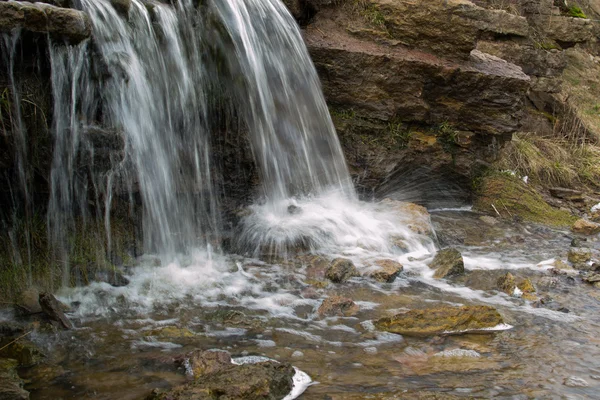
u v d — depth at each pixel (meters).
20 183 4.72
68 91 4.86
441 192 8.15
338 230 6.36
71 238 5.06
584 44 15.16
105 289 4.95
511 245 6.98
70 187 4.97
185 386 3.48
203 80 6.22
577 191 9.26
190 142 6.11
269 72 6.77
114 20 5.38
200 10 6.23
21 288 4.66
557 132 11.16
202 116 6.22
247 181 6.57
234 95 6.42
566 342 4.55
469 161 8.09
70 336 4.23
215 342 4.25
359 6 8.07
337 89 7.49
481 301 5.27
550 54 10.98
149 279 5.20
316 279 5.46
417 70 7.64
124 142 5.13
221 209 6.36
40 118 4.71
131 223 5.51
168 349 4.12
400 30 7.97
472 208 8.31
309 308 4.91
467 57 7.98
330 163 7.21
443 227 7.31
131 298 4.86
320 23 7.88
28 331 4.21
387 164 7.58
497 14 10.13
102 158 5.05
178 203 5.95
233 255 5.89
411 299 5.20
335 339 4.40
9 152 4.60
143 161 5.55
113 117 5.30
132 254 5.47
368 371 3.96
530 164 9.54
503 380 3.93
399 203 7.20
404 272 5.81
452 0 7.86
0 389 3.48
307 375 3.86
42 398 3.52
